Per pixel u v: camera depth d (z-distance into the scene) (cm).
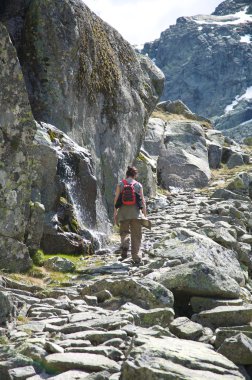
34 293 1183
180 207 2745
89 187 1798
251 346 771
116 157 2378
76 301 1076
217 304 1066
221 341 832
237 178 3075
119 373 664
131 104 2555
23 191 1389
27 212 1396
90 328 865
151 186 2983
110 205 2259
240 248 1691
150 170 2998
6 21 2028
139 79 2747
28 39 2008
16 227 1366
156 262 1385
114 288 1094
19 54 2019
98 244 1738
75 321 921
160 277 1148
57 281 1323
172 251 1440
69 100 2052
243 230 2022
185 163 3622
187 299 1114
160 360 659
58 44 1989
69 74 2036
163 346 723
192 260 1359
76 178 1753
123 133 2470
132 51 2697
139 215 1500
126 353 728
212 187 3506
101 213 2089
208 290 1082
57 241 1574
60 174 1677
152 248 1577
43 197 1588
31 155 1410
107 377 654
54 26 1989
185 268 1125
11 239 1353
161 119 4197
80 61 2112
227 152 4272
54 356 714
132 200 1502
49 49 1991
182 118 4709
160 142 3700
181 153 3688
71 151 1758
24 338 820
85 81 2158
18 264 1352
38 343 772
